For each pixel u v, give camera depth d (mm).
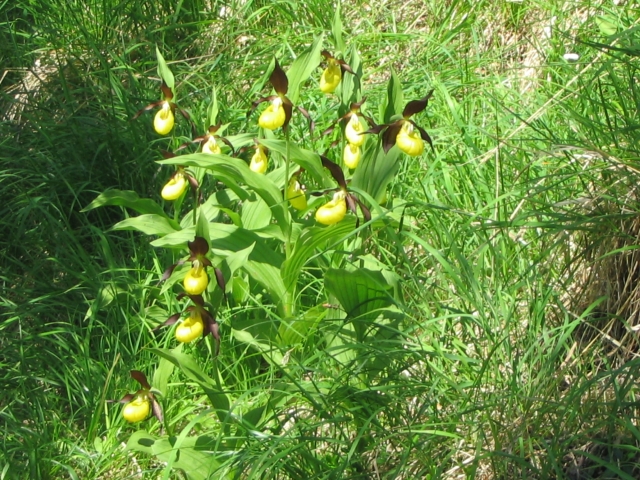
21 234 1298
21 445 963
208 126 1119
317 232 956
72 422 1007
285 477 859
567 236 895
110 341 1080
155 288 1136
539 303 900
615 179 917
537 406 815
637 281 900
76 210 1331
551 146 1034
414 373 919
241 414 910
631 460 792
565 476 781
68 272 1200
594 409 809
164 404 918
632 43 1025
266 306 1052
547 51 1374
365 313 932
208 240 822
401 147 927
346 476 827
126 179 1354
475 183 1136
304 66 1008
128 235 1286
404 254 916
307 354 1001
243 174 953
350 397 858
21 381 1034
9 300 1195
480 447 780
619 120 1047
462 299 930
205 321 843
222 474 830
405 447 805
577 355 884
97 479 936
